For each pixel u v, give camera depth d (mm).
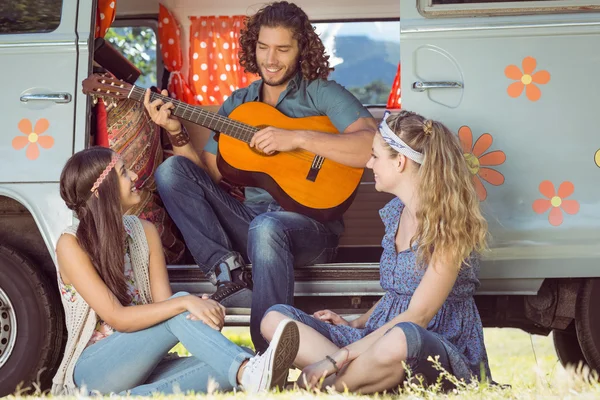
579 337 3793
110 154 3191
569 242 3662
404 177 3215
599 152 3672
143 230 3318
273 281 3652
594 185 3668
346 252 4824
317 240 3838
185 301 3027
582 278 3789
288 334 2814
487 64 3703
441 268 3055
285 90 4113
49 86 3857
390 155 3209
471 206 3119
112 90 3848
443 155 3123
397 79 5371
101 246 3111
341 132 4016
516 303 4031
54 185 3809
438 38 3717
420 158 3160
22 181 3830
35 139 3840
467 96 3703
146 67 5570
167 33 5508
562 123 3680
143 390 3062
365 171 4910
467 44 3707
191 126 4914
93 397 2959
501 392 2910
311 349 3059
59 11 3902
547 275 3686
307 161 3922
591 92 3678
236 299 3807
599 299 3762
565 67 3686
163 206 4199
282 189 3896
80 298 3145
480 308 4055
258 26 4160
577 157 3674
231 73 5574
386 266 3256
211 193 3943
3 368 3822
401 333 2861
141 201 4059
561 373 3395
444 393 2910
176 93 5562
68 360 3141
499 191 3682
